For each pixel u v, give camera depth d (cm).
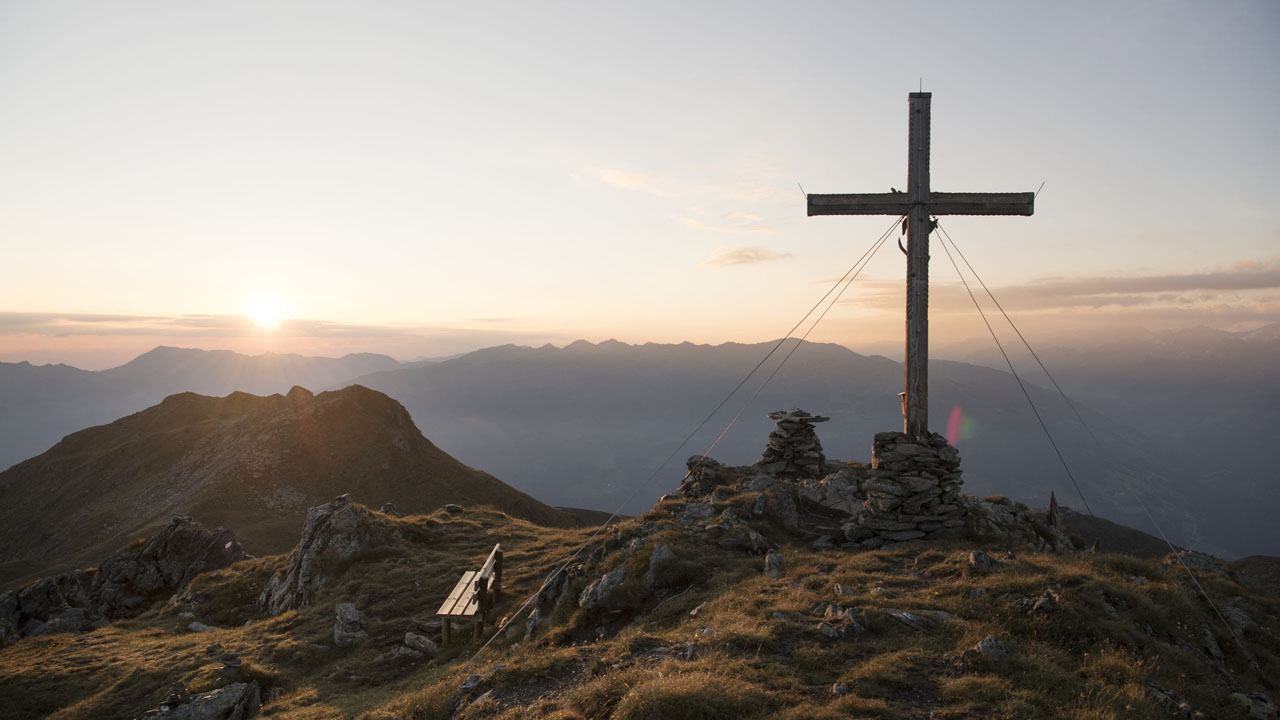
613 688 877
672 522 2011
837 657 970
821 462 2769
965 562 1430
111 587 3048
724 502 2131
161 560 3203
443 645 1706
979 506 2075
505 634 1628
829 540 1861
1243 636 1277
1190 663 1055
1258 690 1087
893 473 1794
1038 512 2231
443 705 1030
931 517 1758
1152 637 1108
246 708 1467
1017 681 871
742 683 855
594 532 2706
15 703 1623
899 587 1317
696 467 2800
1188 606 1252
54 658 1920
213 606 2628
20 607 2658
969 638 998
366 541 2620
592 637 1376
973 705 797
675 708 776
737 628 1066
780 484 2344
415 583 2255
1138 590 1256
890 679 874
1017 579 1233
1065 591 1154
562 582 1711
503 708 944
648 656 1028
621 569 1577
